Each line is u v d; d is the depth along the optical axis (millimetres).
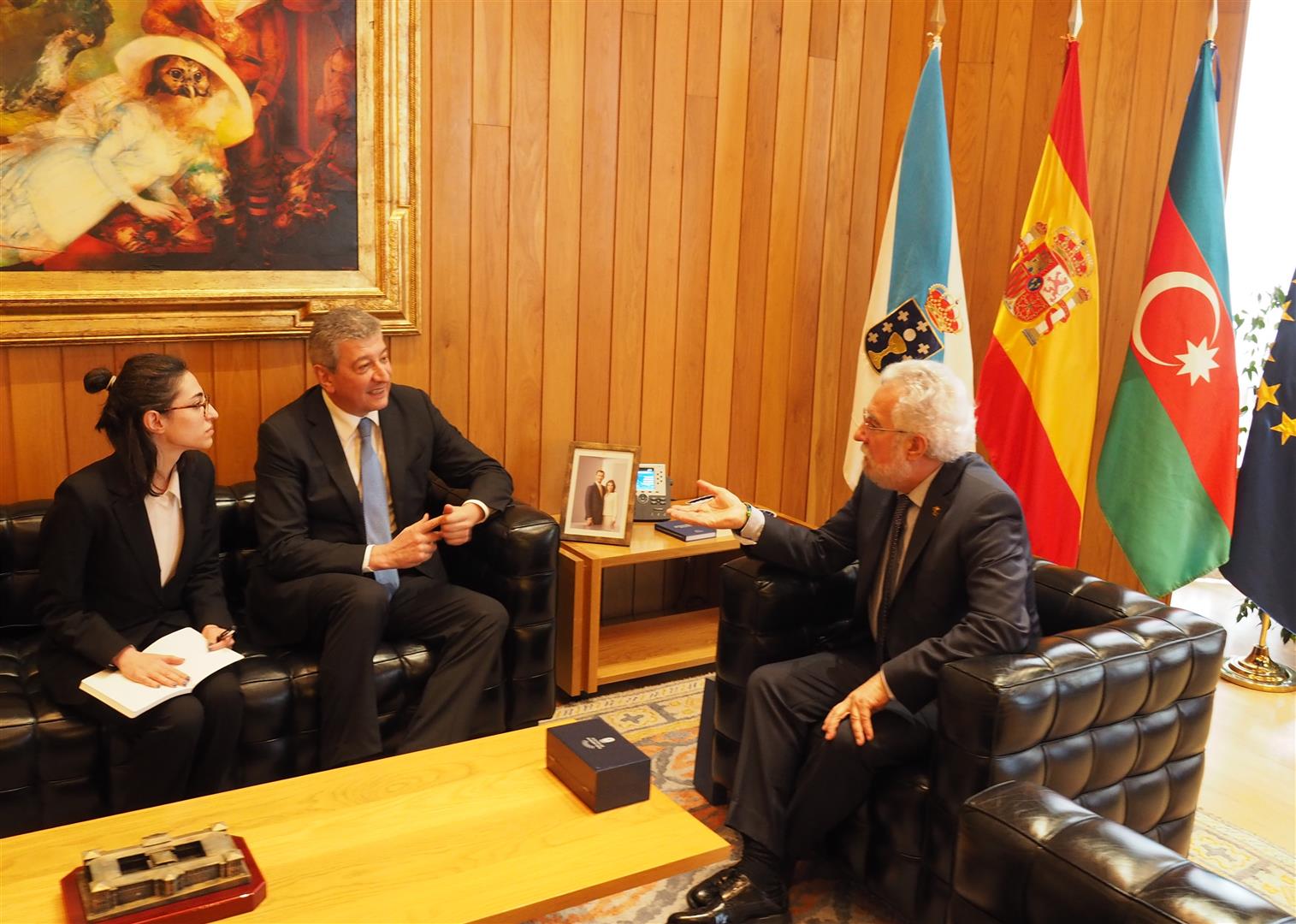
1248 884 2584
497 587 2979
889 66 4031
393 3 3154
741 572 2709
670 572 4016
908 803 2248
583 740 2062
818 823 2371
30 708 2365
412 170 3273
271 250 3135
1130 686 2236
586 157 3562
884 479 2461
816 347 4137
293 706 2596
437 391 3471
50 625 2395
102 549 2486
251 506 3021
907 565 2463
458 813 1945
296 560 2756
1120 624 2379
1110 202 4152
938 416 2385
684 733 3234
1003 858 1589
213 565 2727
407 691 2809
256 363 3180
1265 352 4457
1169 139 4141
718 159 3787
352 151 3197
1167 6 4023
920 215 3605
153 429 2471
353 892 1704
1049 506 3568
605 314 3699
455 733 2730
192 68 2936
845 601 2814
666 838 1893
